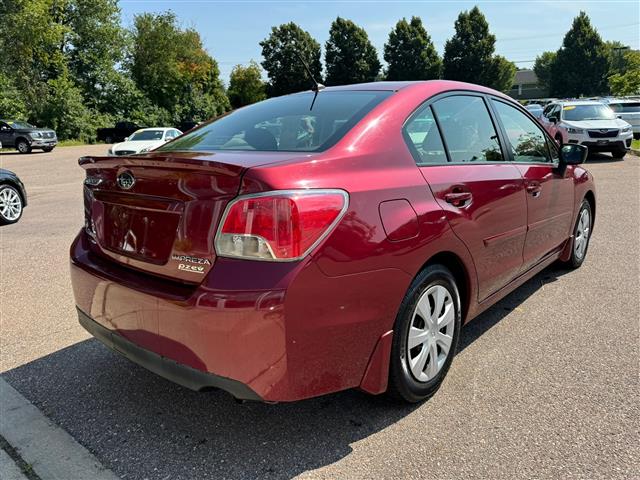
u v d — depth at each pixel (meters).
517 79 102.88
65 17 41.12
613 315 4.08
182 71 51.59
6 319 4.25
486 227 3.20
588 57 68.00
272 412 2.88
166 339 2.36
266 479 2.35
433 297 2.85
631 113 20.91
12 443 2.64
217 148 2.93
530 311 4.22
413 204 2.64
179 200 2.35
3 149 30.89
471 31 61.78
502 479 2.31
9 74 36.88
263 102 3.66
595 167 14.12
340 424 2.75
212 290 2.18
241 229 2.16
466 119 3.40
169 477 2.37
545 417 2.76
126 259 2.65
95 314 2.78
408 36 63.28
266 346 2.14
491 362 3.38
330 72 66.62
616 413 2.78
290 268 2.15
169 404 2.99
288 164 2.29
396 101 2.97
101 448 2.59
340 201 2.31
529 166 3.88
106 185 2.77
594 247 6.05
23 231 7.91
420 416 2.80
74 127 39.00
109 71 43.66
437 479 2.32
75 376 3.32
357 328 2.39
